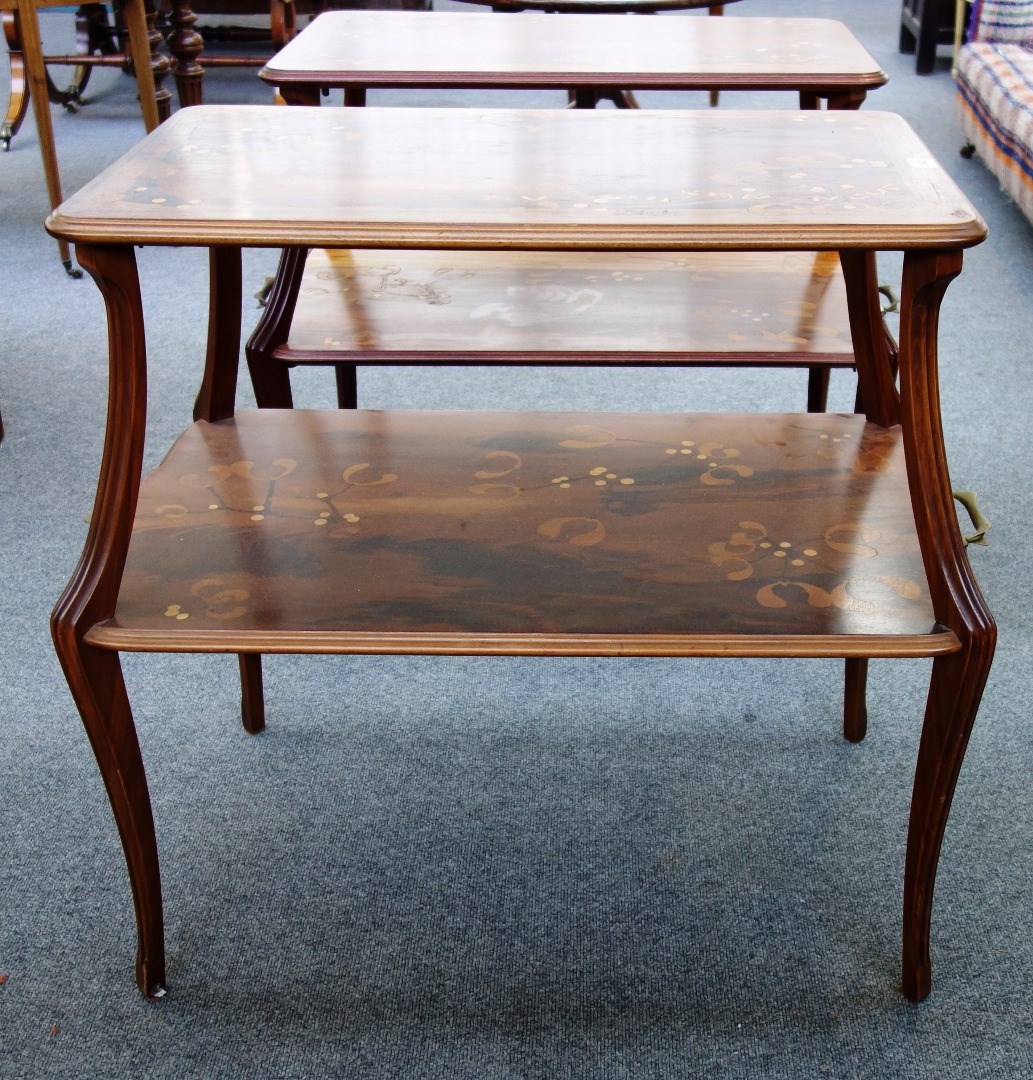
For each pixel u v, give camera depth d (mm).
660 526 1386
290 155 1337
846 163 1305
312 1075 1274
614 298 2094
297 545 1353
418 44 2281
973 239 1070
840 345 1873
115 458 1185
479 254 2330
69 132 4742
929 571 1189
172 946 1438
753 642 1171
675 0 3207
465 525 1392
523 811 1647
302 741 1787
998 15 4262
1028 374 2883
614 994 1369
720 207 1152
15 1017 1344
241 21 6152
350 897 1511
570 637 1183
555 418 1647
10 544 2250
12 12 4293
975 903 1487
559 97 5238
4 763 1735
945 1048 1301
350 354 1867
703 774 1713
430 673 1947
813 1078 1267
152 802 1663
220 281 1550
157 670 1956
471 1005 1357
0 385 2865
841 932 1451
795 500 1434
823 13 6582
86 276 3508
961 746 1210
